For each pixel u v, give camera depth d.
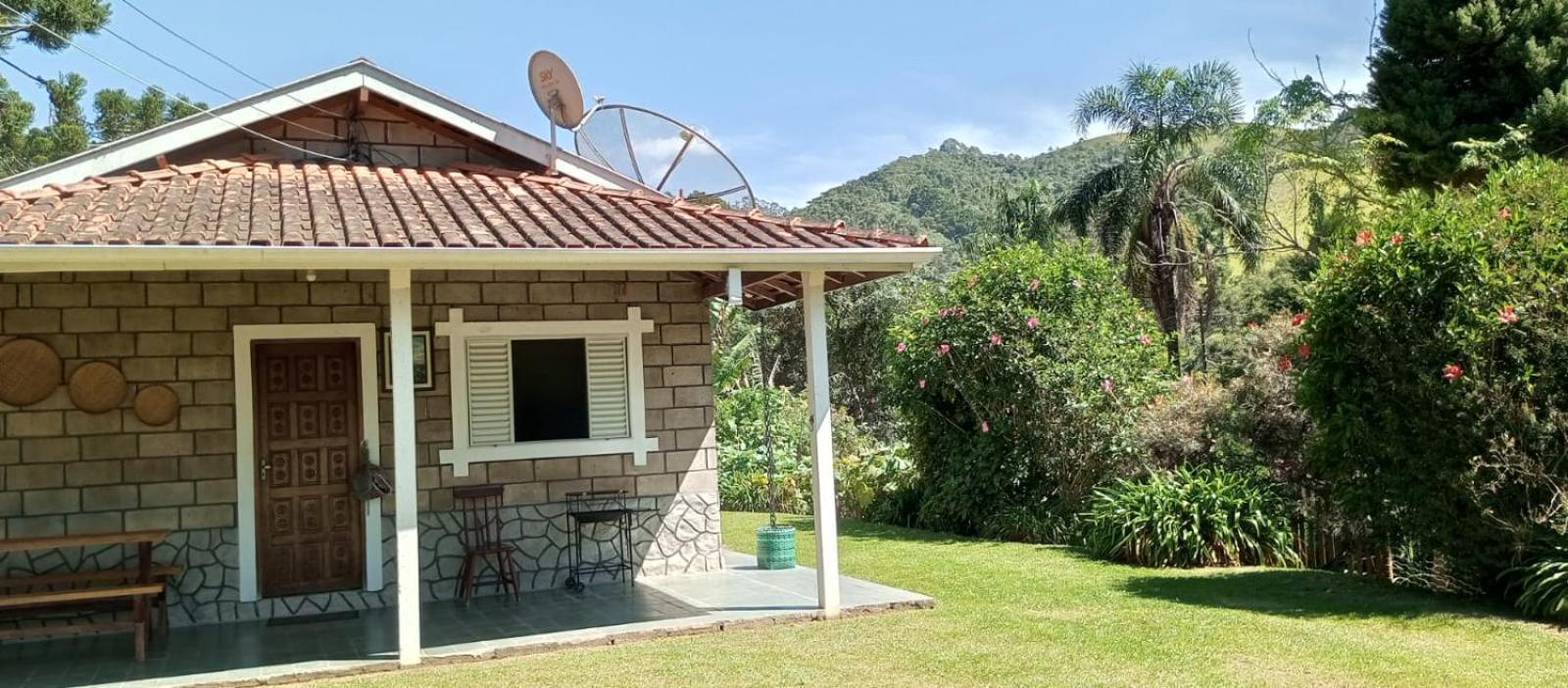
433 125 11.04
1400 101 17.64
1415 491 9.16
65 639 8.98
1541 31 16.66
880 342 34.31
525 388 10.89
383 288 10.31
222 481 9.71
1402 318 8.85
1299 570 11.19
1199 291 25.61
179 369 9.62
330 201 8.80
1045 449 14.52
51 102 21.34
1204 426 12.94
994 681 6.93
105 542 8.35
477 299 10.67
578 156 11.12
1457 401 8.48
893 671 7.21
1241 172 22.84
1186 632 8.23
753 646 8.03
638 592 10.34
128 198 8.36
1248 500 11.88
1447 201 9.40
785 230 9.02
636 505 11.21
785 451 21.92
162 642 8.73
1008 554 12.96
